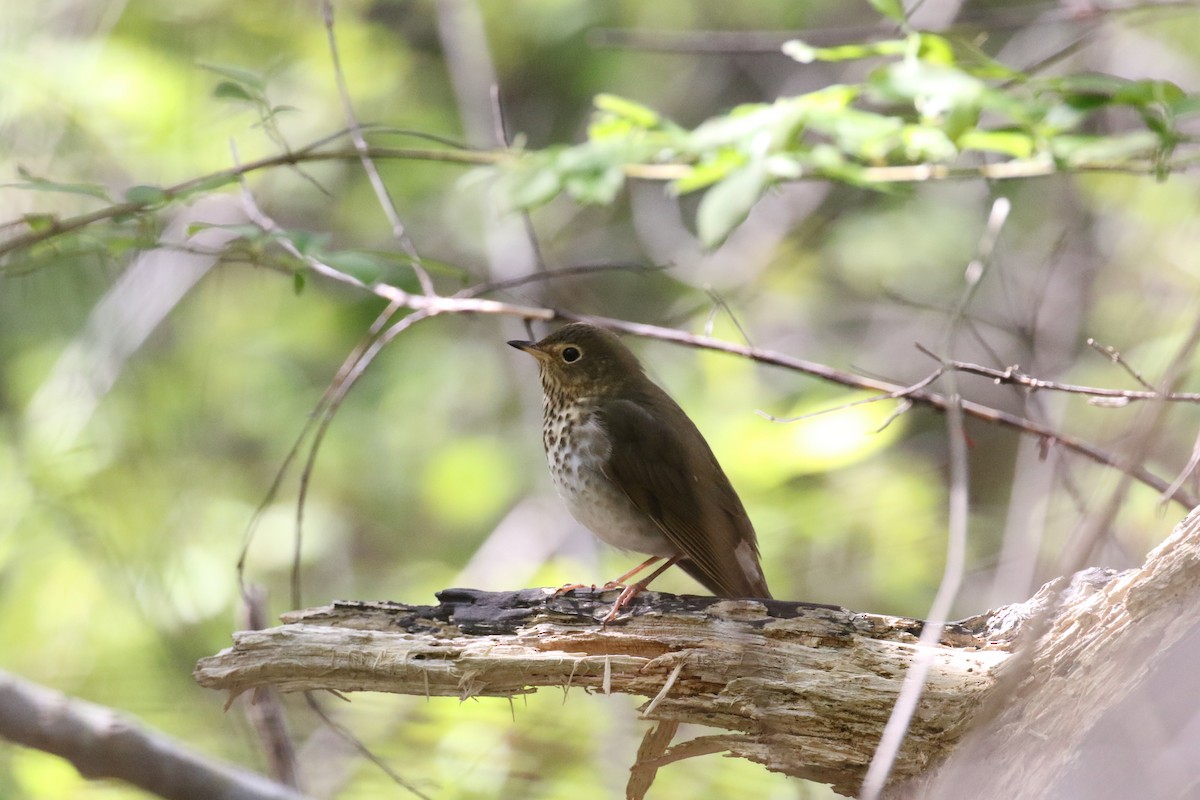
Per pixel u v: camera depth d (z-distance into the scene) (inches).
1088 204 587.2
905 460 573.9
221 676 267.7
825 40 617.3
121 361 546.9
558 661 266.1
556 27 706.8
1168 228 520.1
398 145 658.2
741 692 262.1
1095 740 233.8
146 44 586.9
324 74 637.9
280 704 334.0
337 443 658.2
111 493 519.2
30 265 341.7
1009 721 242.2
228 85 328.8
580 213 709.9
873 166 352.5
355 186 684.1
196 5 594.2
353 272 304.3
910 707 201.3
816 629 263.0
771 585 512.7
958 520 210.8
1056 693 240.4
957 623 263.7
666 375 588.7
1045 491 422.3
